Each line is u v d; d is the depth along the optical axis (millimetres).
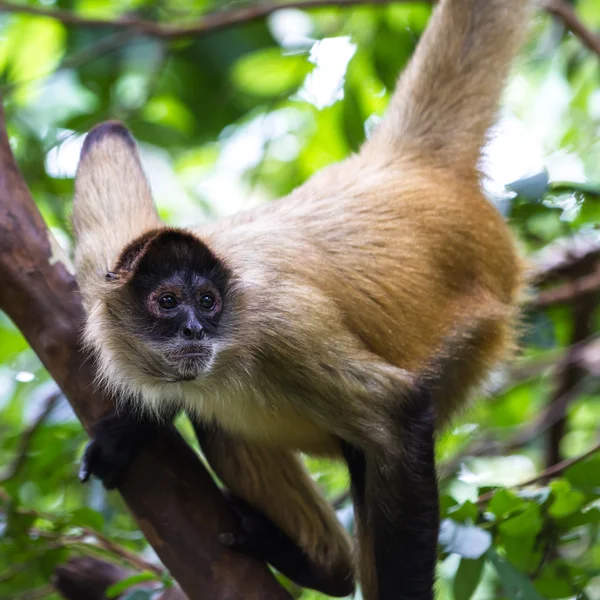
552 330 13945
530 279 12352
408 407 9992
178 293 10414
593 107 20031
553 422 16047
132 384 10406
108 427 10180
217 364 10469
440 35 12164
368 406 9961
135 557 11914
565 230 14094
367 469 10156
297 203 10984
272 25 20031
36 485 13742
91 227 11391
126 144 12250
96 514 11672
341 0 16516
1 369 17984
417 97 12031
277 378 10289
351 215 10750
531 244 14430
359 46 17812
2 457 15906
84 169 12008
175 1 19859
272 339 10180
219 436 11438
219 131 19625
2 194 10516
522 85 19953
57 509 14445
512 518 10078
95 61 18734
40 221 10594
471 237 11164
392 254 10633
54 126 18734
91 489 14133
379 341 10406
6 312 10555
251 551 10102
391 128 11984
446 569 12445
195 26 16641
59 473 13812
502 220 11797
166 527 9859
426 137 11805
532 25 12375
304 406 10266
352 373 9992
